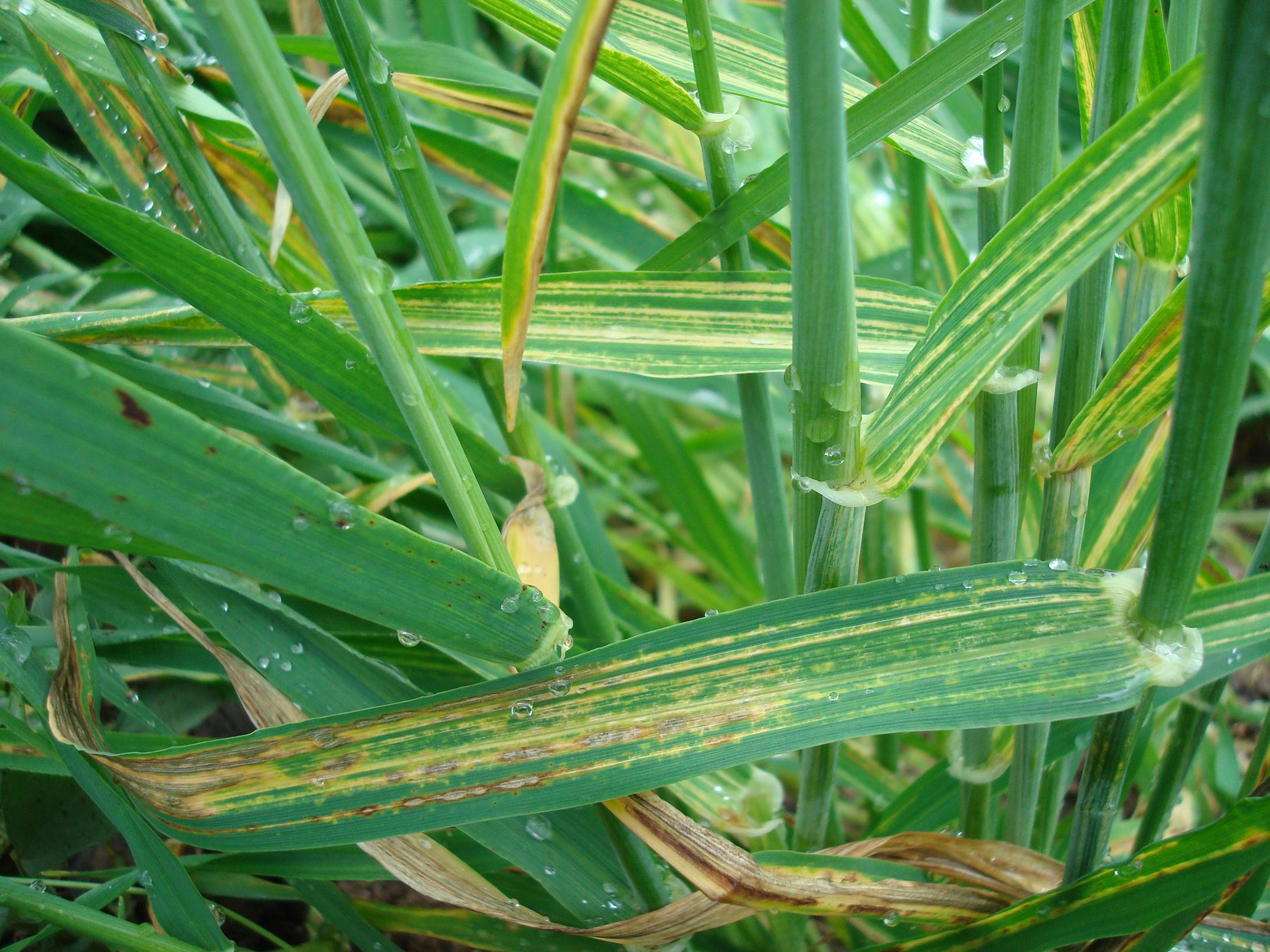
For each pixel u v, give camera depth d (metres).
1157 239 0.13
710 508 0.27
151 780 0.11
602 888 0.13
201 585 0.13
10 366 0.08
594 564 0.22
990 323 0.09
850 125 0.12
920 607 0.10
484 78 0.18
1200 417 0.08
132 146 0.15
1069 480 0.12
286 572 0.09
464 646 0.10
